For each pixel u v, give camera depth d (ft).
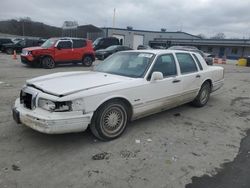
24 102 13.92
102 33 159.74
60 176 11.00
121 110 14.89
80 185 10.45
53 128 12.28
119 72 17.10
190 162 12.64
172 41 171.01
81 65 57.67
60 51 50.98
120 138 14.98
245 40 140.97
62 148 13.47
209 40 154.71
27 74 39.81
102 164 12.09
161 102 17.21
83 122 13.03
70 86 13.58
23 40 90.43
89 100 13.12
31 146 13.55
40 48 48.85
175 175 11.45
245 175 11.71
